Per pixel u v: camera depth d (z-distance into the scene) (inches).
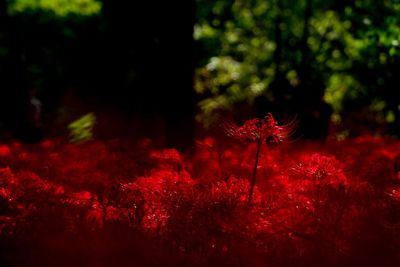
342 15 584.7
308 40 628.7
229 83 792.3
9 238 175.9
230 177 215.5
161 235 176.6
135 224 181.8
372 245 171.6
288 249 169.8
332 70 591.8
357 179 241.3
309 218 177.9
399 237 173.9
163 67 394.0
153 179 212.8
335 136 601.6
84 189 237.6
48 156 291.4
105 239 172.9
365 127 615.2
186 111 393.1
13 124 668.7
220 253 170.1
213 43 786.8
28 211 187.3
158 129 594.6
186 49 392.8
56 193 205.5
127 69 664.4
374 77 508.7
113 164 279.7
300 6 664.4
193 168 265.7
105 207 189.6
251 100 749.9
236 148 321.1
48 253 170.6
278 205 195.8
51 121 726.5
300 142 393.4
